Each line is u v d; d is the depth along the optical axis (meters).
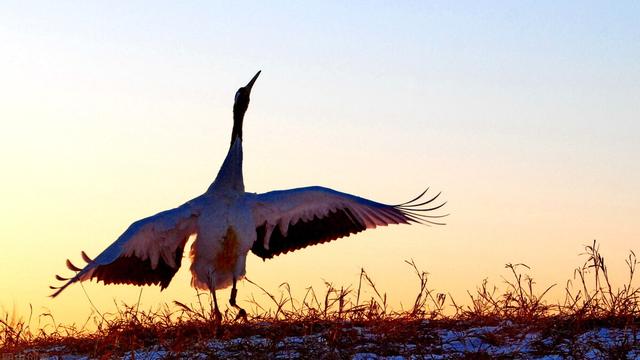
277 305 9.55
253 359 8.38
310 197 11.16
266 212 11.04
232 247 10.65
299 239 11.49
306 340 8.70
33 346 10.22
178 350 8.69
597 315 9.21
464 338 8.77
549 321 9.06
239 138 10.84
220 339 9.25
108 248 10.07
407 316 9.32
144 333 9.59
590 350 8.30
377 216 11.58
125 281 10.67
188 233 10.71
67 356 9.54
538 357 8.23
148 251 10.62
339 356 8.31
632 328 8.67
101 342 9.52
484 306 9.63
